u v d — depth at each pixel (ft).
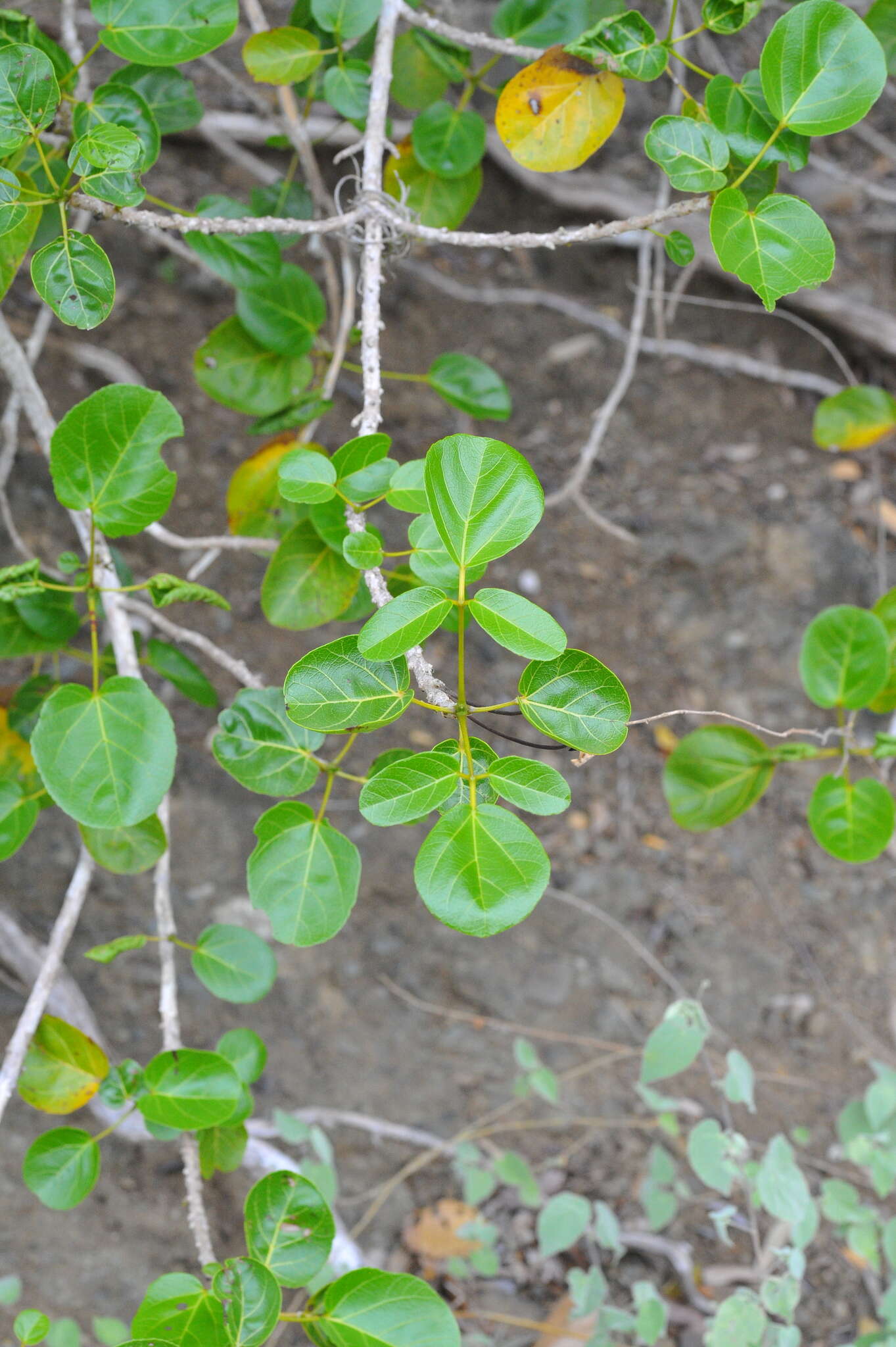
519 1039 5.52
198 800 6.59
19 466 6.83
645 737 7.47
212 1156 4.79
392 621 4.17
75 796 4.43
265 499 5.19
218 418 7.63
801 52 4.46
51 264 4.43
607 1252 5.65
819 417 5.77
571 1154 5.96
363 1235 5.63
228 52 7.87
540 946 6.59
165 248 7.79
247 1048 4.80
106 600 4.84
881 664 4.91
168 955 4.78
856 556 8.08
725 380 8.61
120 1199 5.58
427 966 6.43
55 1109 4.66
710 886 6.99
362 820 6.75
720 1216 5.16
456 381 5.23
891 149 8.82
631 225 4.55
